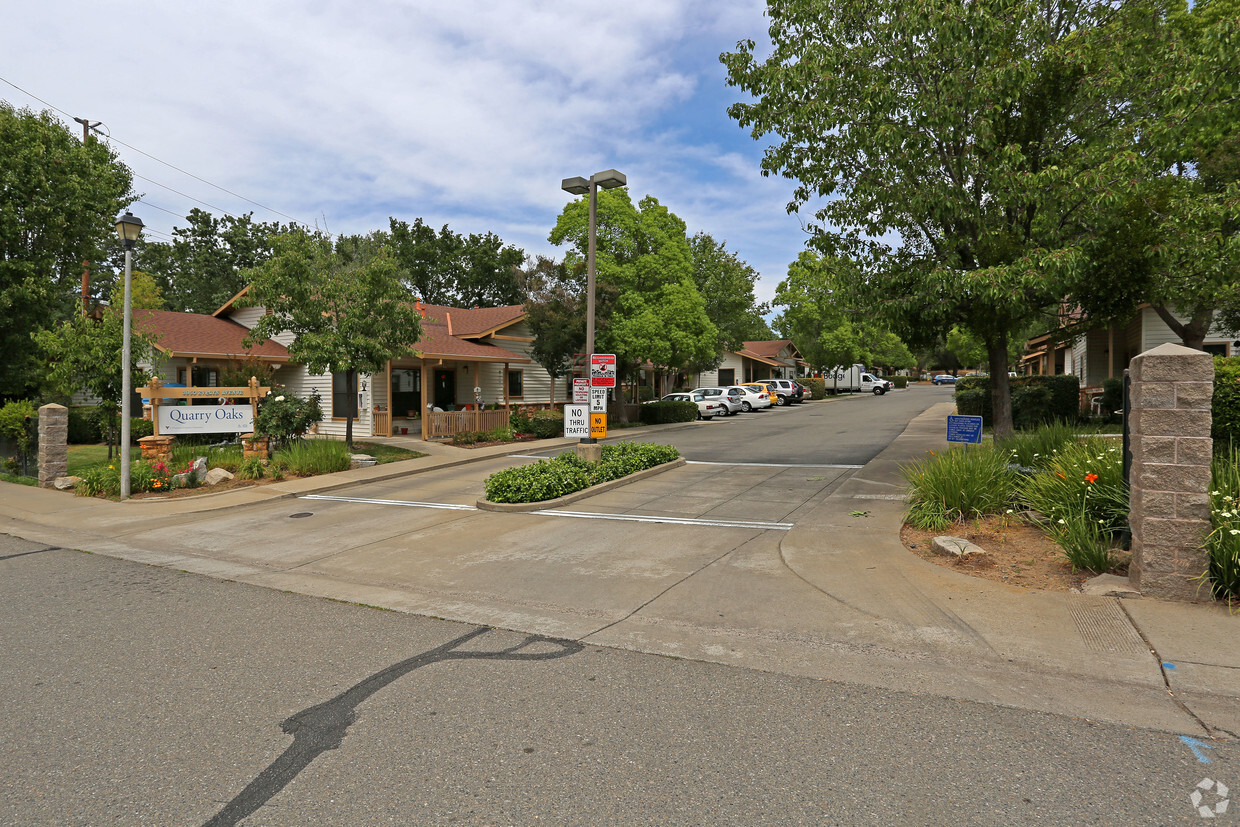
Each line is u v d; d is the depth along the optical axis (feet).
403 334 59.21
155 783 10.73
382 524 32.32
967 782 10.41
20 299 71.67
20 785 10.73
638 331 81.87
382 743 11.90
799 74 35.09
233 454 51.21
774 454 55.16
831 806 9.84
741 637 16.89
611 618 18.60
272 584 22.86
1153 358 17.89
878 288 37.09
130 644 17.07
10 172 70.49
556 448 65.05
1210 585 17.54
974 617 17.37
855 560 22.74
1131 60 33.73
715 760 11.18
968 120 33.47
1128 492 21.31
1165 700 13.00
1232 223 36.06
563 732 12.23
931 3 31.01
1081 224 32.89
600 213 81.92
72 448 65.16
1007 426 37.93
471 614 19.26
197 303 162.20
